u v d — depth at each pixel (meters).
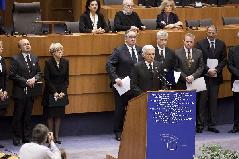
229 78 24.73
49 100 21.55
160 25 24.86
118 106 22.20
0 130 22.30
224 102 25.12
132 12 24.02
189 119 16.48
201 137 22.92
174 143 16.45
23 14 26.94
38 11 27.19
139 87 20.28
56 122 21.97
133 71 20.30
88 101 22.80
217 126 24.80
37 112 22.22
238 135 23.33
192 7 32.97
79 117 23.11
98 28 23.58
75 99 22.62
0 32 24.31
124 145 17.16
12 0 37.72
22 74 21.19
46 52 21.95
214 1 35.81
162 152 16.42
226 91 24.77
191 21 27.36
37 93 21.48
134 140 16.78
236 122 23.72
